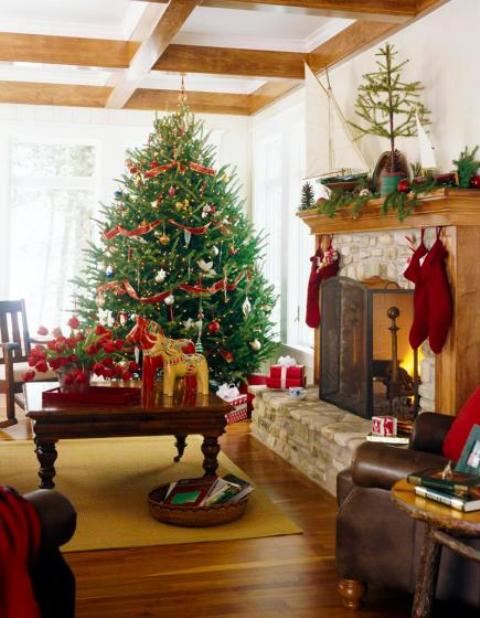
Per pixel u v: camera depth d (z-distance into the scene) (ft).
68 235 27.14
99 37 20.33
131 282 20.83
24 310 21.94
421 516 8.02
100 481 15.57
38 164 26.71
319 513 14.01
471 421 10.44
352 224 17.60
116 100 24.94
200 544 12.32
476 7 14.26
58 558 7.64
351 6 15.49
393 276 16.63
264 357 21.99
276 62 21.29
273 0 14.99
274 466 17.24
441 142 15.56
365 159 18.60
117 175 26.73
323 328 18.24
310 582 10.93
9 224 25.96
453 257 14.23
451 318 14.34
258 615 9.87
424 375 15.55
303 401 18.25
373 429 14.24
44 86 25.57
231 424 21.65
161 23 16.35
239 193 27.66
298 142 23.80
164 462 17.08
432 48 15.74
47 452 13.66
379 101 17.57
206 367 15.23
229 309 21.58
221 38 20.85
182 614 9.85
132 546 12.16
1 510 6.86
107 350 14.53
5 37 19.81
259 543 12.40
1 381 21.68
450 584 9.11
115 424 13.76
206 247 21.07
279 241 25.95
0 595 6.64
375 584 9.93
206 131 27.27
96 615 9.78
